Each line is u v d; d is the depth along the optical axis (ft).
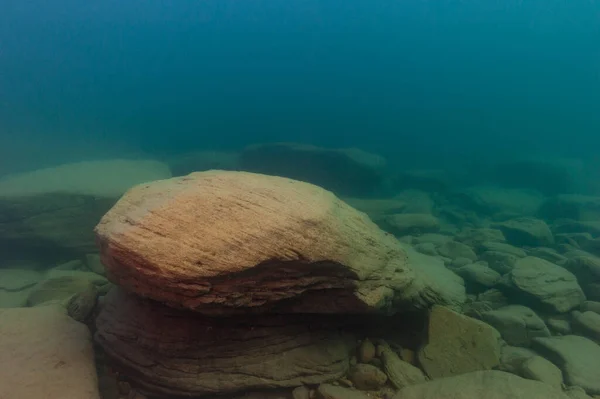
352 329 4.02
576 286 5.37
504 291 5.53
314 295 3.23
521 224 8.56
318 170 12.62
